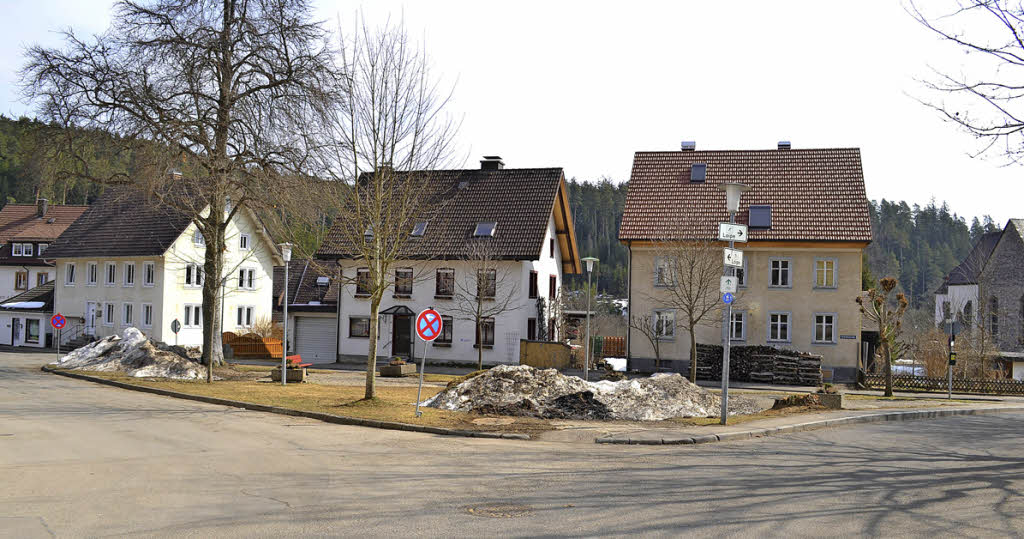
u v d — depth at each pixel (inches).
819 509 369.7
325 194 1089.4
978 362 1782.7
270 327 2260.1
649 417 768.3
